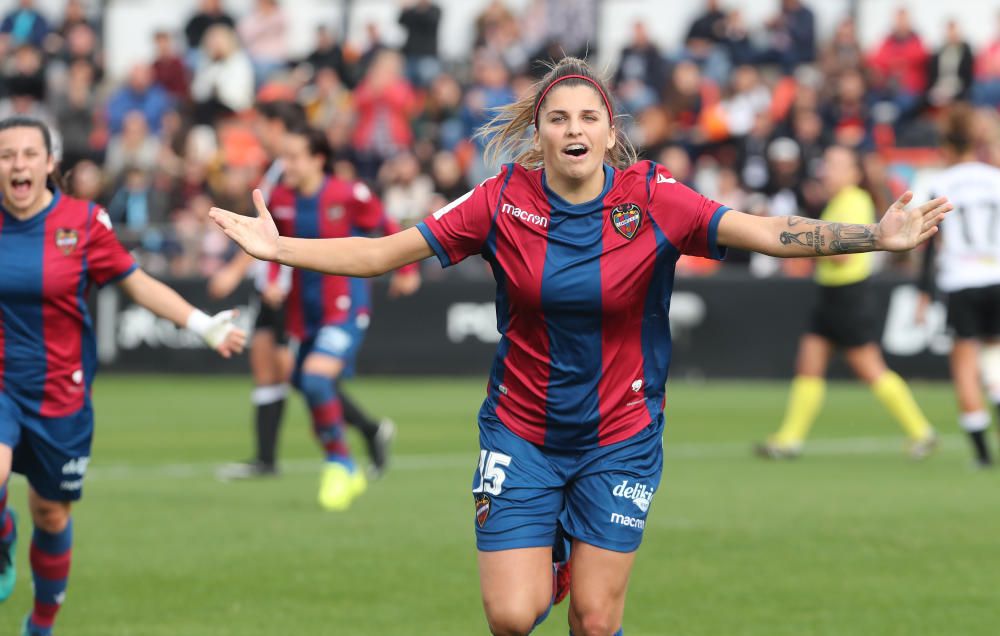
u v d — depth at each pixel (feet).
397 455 134.31
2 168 63.00
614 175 53.52
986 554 86.33
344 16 285.23
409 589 76.64
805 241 52.13
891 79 236.63
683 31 270.46
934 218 51.16
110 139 255.70
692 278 206.28
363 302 106.63
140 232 211.61
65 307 63.87
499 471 54.24
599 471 54.29
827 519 98.17
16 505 104.83
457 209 53.98
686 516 99.25
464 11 282.15
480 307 208.74
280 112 105.19
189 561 83.41
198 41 269.03
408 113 238.48
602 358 53.78
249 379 211.00
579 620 54.39
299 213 106.01
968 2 255.91
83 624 69.00
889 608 72.90
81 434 64.90
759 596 75.46
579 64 53.16
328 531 93.25
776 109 234.79
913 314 198.80
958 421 165.17
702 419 165.58
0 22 281.95
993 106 238.89
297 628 68.44
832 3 261.03
